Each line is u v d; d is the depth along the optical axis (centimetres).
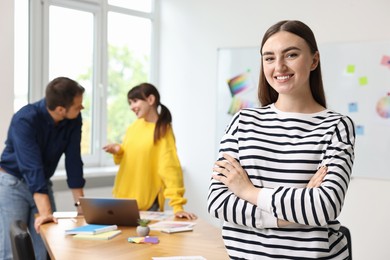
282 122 131
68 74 420
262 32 412
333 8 378
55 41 409
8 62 335
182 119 465
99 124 442
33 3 390
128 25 466
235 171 129
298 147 126
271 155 128
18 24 385
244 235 128
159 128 274
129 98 290
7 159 266
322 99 140
